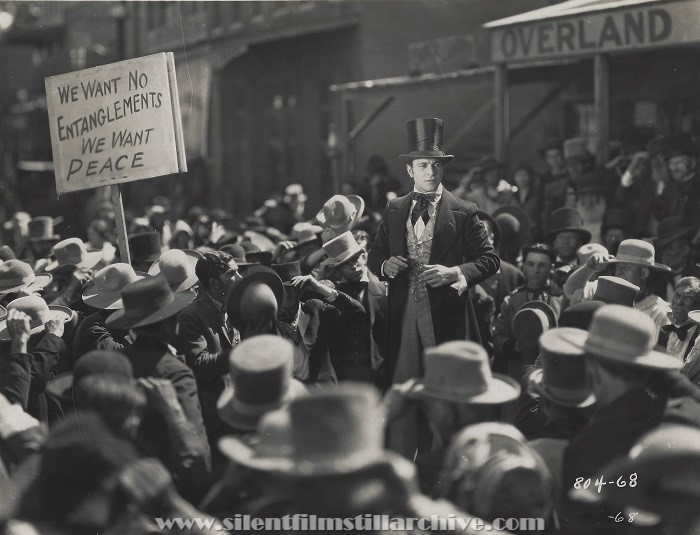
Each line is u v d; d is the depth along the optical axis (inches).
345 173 690.2
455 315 250.2
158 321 193.0
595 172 459.8
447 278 240.5
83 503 161.5
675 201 420.2
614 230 412.5
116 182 294.8
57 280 353.1
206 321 231.8
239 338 241.0
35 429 195.9
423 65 706.8
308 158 872.9
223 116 1005.2
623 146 528.1
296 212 687.7
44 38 1240.2
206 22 956.6
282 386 161.3
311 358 263.4
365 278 283.1
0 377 242.7
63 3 1163.9
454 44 677.3
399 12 730.2
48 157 1168.8
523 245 405.1
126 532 159.6
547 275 305.9
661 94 535.5
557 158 499.8
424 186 254.2
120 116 294.2
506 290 337.4
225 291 233.0
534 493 149.9
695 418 171.8
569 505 165.0
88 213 914.1
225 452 148.8
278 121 917.8
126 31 1120.8
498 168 502.3
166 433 178.4
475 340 252.8
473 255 252.7
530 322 247.1
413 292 252.2
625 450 162.9
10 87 1258.6
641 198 439.2
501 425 159.5
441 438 169.5
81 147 299.1
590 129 617.6
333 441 128.2
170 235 567.8
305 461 128.5
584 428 168.4
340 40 796.6
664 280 347.3
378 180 610.5
